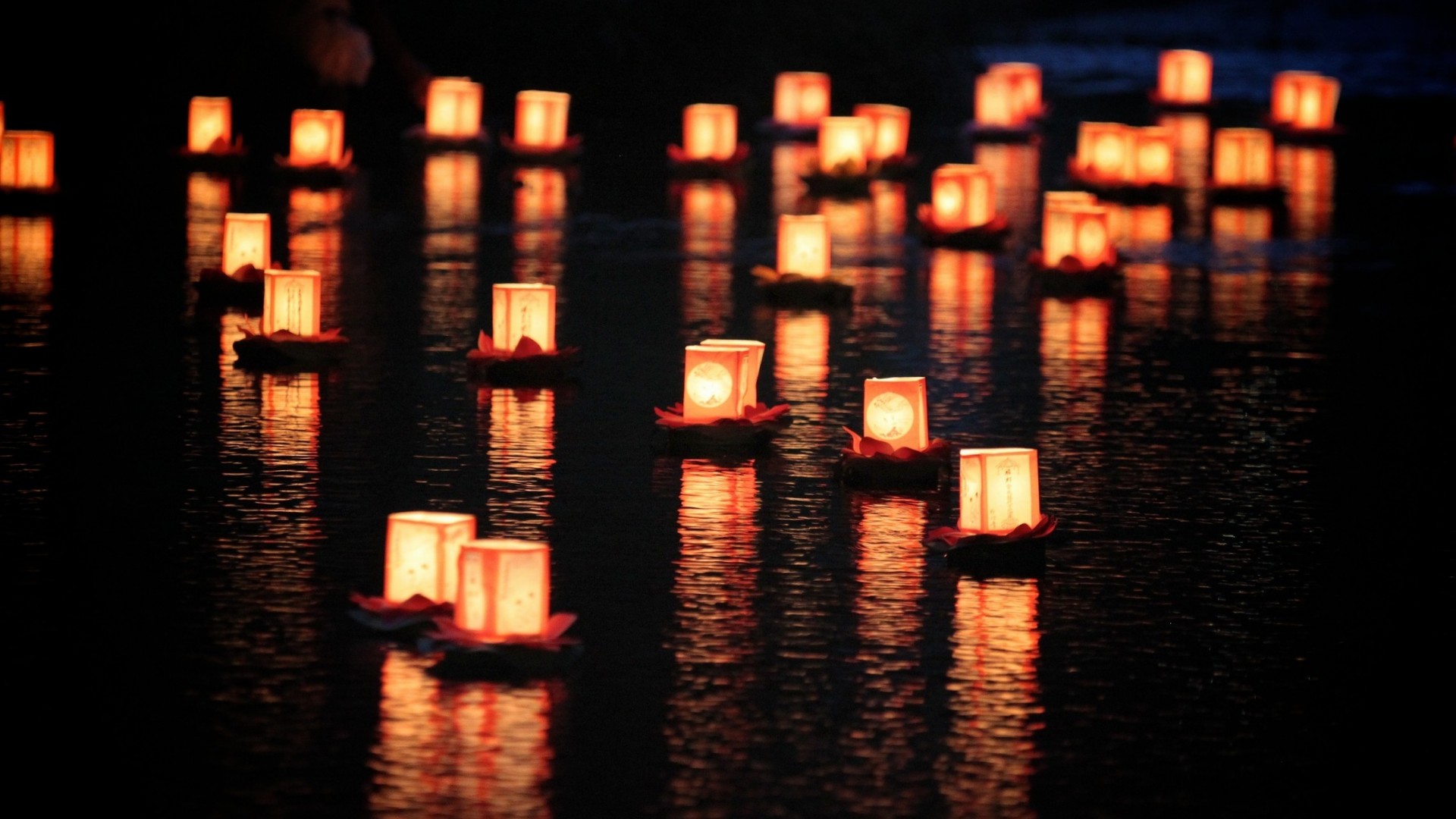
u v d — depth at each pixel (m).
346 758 7.43
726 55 40.72
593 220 25.22
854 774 7.39
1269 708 8.23
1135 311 19.14
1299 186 30.28
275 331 15.37
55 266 19.67
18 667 8.32
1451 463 12.89
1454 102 43.38
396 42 33.31
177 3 35.53
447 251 21.94
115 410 13.41
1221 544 10.80
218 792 7.11
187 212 24.14
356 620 9.02
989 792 7.28
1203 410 14.47
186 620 8.98
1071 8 73.94
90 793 7.09
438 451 12.48
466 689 8.19
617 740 7.66
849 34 42.19
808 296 19.02
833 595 9.61
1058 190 29.42
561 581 9.73
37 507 10.84
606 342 16.80
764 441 13.00
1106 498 11.78
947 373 15.71
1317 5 74.75
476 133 32.41
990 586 9.84
